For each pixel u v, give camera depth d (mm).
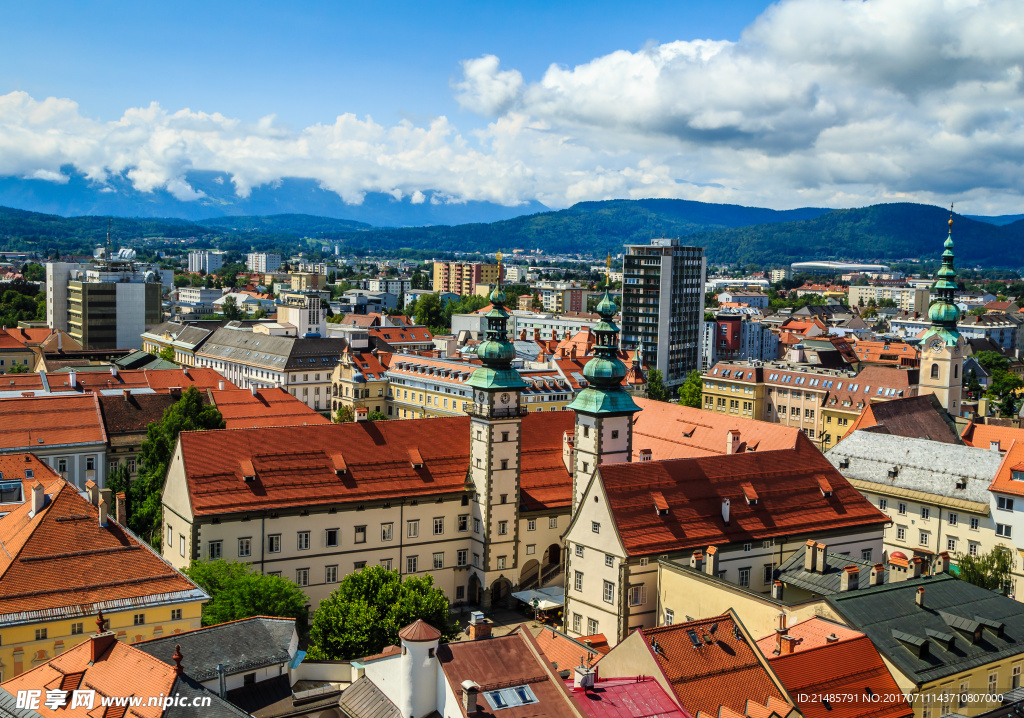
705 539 114875
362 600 104812
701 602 101875
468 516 144625
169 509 130750
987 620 87250
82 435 171625
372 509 134875
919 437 179250
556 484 152375
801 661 79125
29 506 102750
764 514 121875
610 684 74500
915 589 91875
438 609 107062
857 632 83188
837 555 108312
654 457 167125
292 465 132125
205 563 114938
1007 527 133375
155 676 70500
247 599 104125
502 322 142500
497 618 138875
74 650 77625
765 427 150500
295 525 128875
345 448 137625
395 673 72312
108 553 97688
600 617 113312
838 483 132250
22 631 88688
